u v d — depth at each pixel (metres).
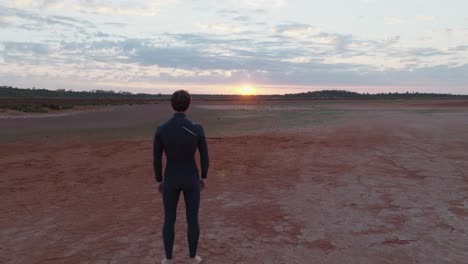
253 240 4.47
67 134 18.33
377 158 10.02
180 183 3.67
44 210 5.88
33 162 10.27
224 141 14.10
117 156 11.07
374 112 39.78
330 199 6.16
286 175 8.13
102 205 6.11
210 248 4.25
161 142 3.66
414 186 6.93
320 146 12.46
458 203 5.81
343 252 4.07
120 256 4.08
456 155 10.32
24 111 38.75
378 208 5.62
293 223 5.04
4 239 4.66
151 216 5.48
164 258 4.01
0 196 6.78
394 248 4.15
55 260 4.02
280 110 49.06
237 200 6.23
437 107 57.34
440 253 4.00
